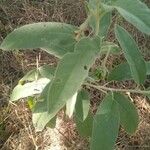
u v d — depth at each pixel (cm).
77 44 25
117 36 28
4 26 60
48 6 62
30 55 57
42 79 39
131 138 52
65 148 51
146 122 54
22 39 29
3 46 29
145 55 58
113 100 33
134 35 59
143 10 27
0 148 52
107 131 33
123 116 35
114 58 56
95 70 39
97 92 54
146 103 55
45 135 52
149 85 55
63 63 24
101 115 33
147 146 52
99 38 25
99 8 28
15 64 57
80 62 24
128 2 27
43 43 30
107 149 33
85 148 51
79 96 35
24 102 53
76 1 62
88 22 31
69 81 23
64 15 61
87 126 39
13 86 55
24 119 53
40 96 35
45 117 35
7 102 54
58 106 23
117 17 56
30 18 60
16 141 52
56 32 30
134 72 28
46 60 57
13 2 61
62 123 52
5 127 53
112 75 36
